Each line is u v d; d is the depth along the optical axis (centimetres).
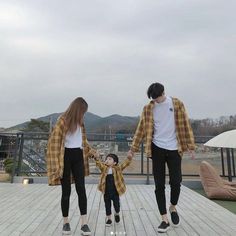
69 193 336
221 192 559
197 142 728
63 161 325
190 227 359
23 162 743
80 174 335
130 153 374
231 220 393
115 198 373
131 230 346
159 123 351
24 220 384
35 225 362
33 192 582
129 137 712
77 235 327
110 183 373
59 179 328
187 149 350
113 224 370
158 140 349
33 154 746
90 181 700
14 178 714
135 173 734
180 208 460
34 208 450
